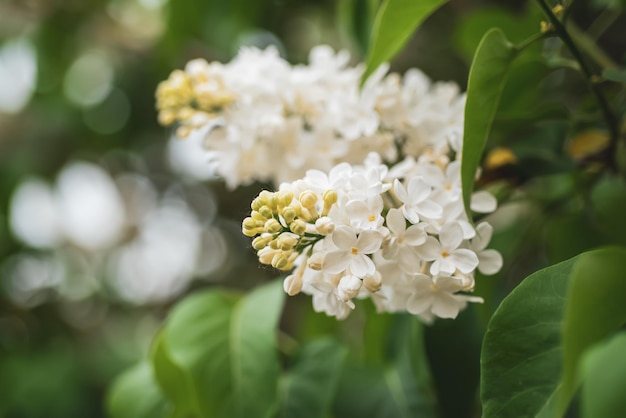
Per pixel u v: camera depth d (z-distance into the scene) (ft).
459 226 1.51
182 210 4.35
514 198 2.03
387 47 1.78
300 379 2.02
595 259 1.30
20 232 3.97
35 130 4.00
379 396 2.03
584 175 2.00
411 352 2.03
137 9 3.89
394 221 1.50
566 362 1.26
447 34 3.19
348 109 1.81
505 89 1.90
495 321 1.44
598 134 1.91
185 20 3.14
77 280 4.29
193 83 1.91
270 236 1.49
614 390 1.22
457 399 1.96
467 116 1.57
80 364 3.42
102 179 4.28
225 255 4.29
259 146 1.87
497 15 2.25
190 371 1.92
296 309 3.60
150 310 4.32
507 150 1.88
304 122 1.92
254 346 1.94
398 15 1.74
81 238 4.38
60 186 4.14
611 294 1.29
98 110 3.90
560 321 1.42
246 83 1.86
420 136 1.78
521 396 1.40
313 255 1.49
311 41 3.55
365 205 1.49
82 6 3.80
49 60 3.84
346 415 2.01
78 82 3.93
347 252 1.48
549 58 1.95
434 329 1.98
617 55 2.74
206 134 1.90
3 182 3.89
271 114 1.84
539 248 2.50
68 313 4.19
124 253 4.42
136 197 4.43
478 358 1.96
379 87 1.82
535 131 1.93
